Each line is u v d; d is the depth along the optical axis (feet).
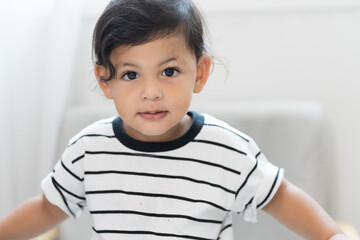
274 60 4.38
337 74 4.33
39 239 3.84
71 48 4.33
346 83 4.33
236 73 4.44
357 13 4.21
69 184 2.80
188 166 2.66
